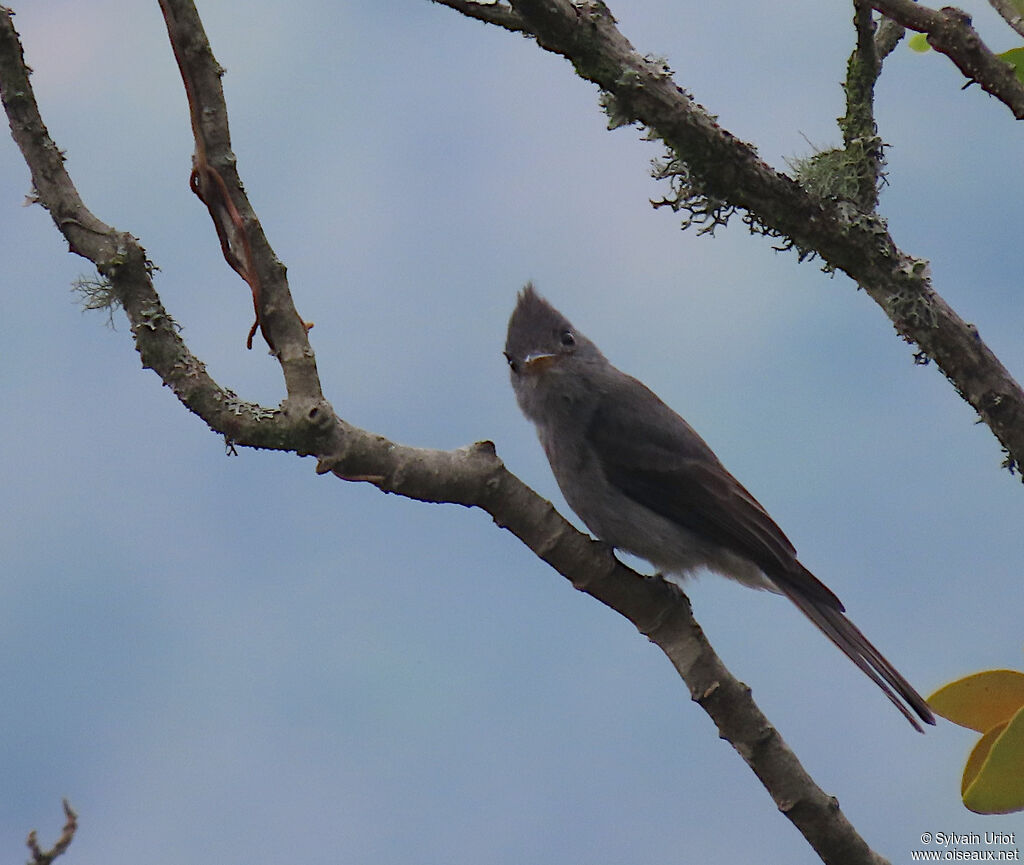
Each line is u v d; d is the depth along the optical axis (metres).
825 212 6.66
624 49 6.42
